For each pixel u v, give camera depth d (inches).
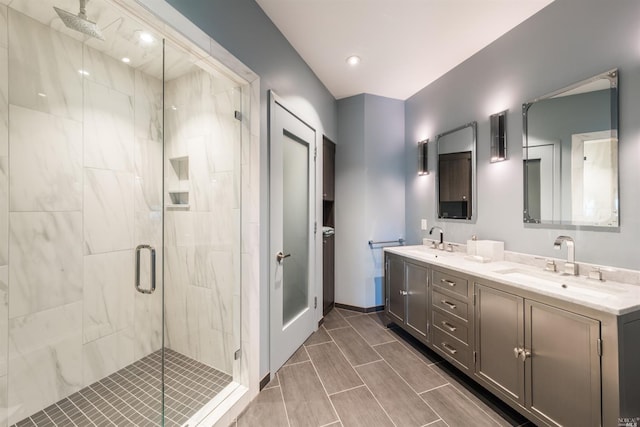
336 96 127.2
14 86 59.2
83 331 71.1
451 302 77.2
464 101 98.7
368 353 89.6
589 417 46.4
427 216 118.1
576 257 66.6
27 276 61.5
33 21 61.2
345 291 129.0
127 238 80.9
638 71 55.9
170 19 46.6
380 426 58.4
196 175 78.4
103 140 75.0
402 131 131.7
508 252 81.9
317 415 61.8
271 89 76.4
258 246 69.9
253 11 68.3
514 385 59.1
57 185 66.4
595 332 45.6
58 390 66.0
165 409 62.4
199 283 78.7
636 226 56.6
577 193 66.2
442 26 79.6
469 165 97.1
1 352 57.7
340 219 130.0
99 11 56.1
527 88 77.2
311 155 102.3
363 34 83.0
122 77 78.3
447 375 77.4
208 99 74.9
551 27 70.8
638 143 56.3
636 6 55.9
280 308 81.0
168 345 85.9
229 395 64.2
